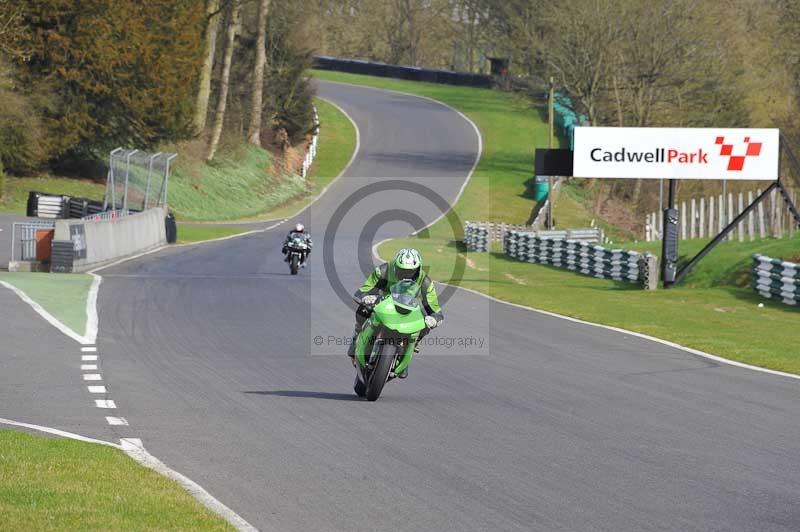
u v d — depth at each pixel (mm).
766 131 109688
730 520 28062
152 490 28484
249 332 70000
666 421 42406
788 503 29891
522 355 62688
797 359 62438
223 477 31766
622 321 82312
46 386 48031
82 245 113625
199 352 61031
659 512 28703
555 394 49125
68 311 75750
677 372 56531
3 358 55406
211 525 25438
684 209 149625
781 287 100750
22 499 26516
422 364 58938
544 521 27672
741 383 53000
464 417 42688
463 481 31781
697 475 33031
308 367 57188
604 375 55281
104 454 32969
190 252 142000
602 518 28031
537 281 127875
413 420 41812
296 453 35312
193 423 40406
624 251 127875
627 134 109688
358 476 32188
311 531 26391
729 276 116438
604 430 40312
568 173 110875
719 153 109500
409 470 33094
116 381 50125
